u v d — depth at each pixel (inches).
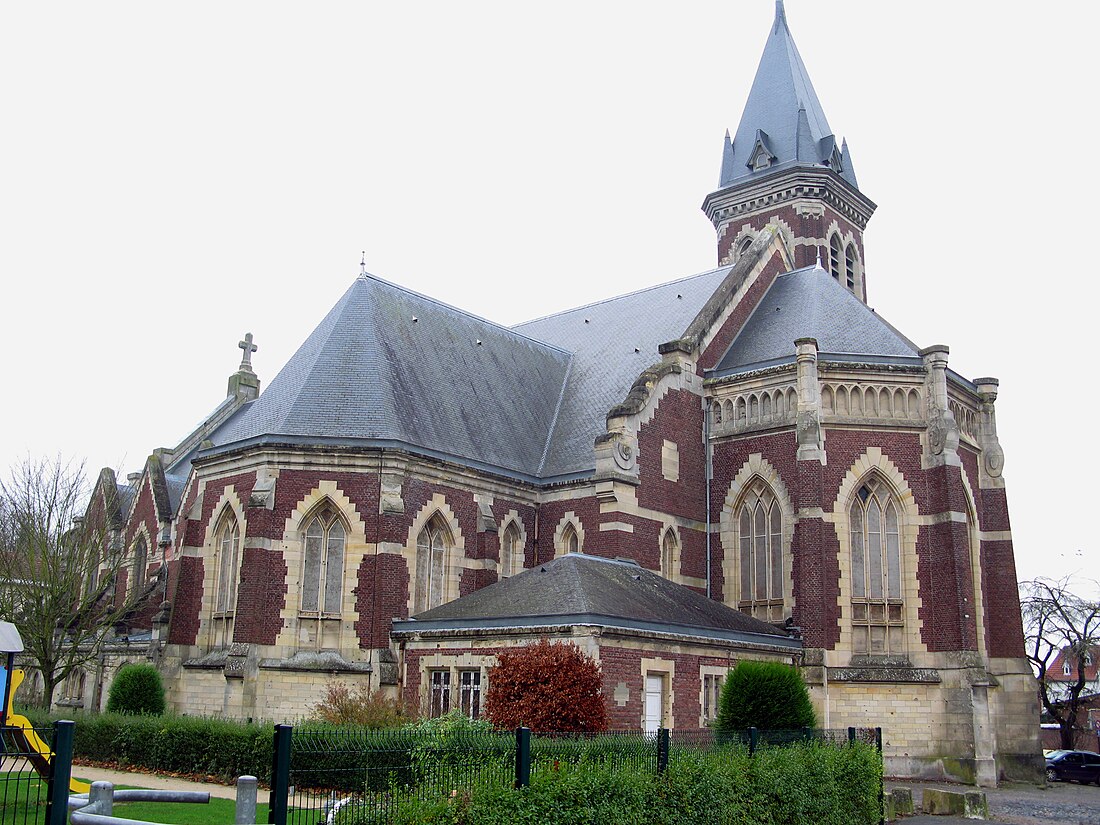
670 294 2130.9
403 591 1497.3
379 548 1481.3
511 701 1118.4
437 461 1584.6
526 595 1371.8
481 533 1642.5
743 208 2728.8
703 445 1825.8
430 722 1095.6
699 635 1396.4
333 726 1038.4
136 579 2373.3
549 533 1740.9
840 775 1030.4
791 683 1229.1
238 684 1408.7
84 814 553.6
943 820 1198.9
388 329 1732.3
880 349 1755.7
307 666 1430.9
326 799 640.4
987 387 1835.6
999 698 1715.1
